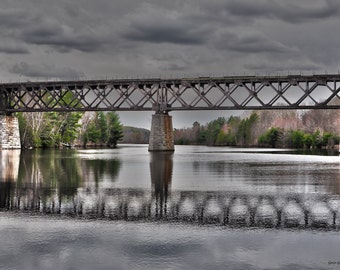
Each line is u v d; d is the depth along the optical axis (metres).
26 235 20.16
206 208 26.64
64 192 33.47
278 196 31.55
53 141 153.50
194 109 106.62
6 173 48.78
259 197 31.06
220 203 28.48
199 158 84.88
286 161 74.44
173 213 25.09
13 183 39.34
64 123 164.38
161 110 110.88
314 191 34.25
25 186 37.12
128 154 102.19
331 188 36.09
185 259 16.98
